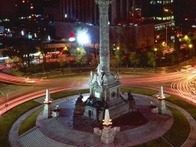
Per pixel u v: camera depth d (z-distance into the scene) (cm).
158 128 8050
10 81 13862
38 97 11244
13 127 8644
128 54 17088
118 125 8200
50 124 8450
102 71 8925
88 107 8831
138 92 11412
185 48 19550
